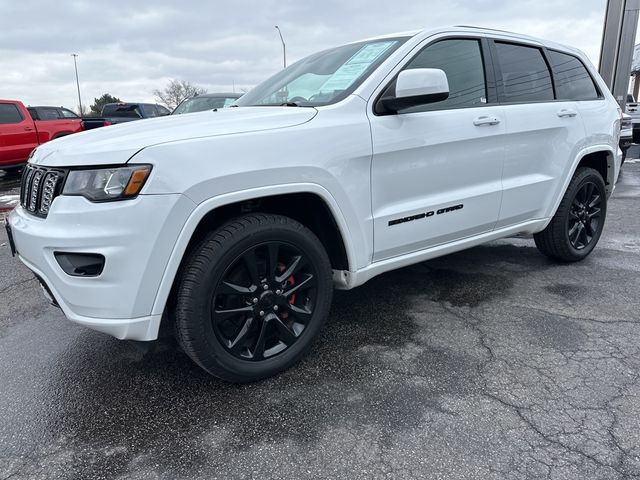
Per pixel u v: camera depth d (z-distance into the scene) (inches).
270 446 81.5
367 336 119.3
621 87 463.2
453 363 105.9
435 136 116.3
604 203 175.5
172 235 82.9
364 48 124.4
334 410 90.6
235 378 96.3
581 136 156.1
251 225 91.9
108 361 111.1
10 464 78.8
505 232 143.4
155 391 98.7
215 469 76.7
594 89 171.3
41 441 84.3
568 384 96.7
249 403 93.6
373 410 90.3
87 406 94.2
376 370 103.7
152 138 85.5
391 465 76.4
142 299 83.7
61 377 104.8
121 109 611.8
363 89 108.1
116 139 88.3
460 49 128.5
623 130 381.1
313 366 106.0
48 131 453.1
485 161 129.6
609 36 459.5
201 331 89.4
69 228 82.6
